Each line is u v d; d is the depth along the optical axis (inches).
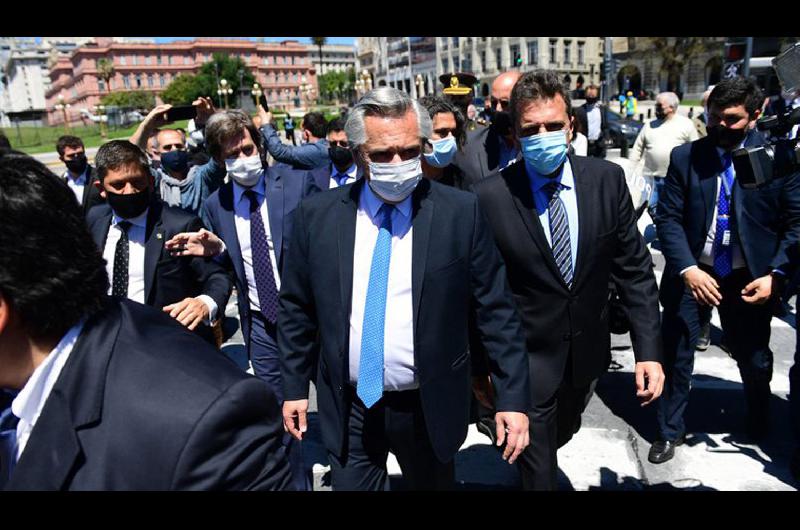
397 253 77.1
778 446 129.2
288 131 967.6
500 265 82.9
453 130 123.3
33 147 1400.1
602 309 94.6
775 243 114.2
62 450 37.1
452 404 78.6
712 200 118.8
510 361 80.6
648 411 147.4
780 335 190.4
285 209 116.6
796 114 93.1
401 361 77.0
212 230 124.1
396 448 82.0
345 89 4060.0
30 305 36.8
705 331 181.9
